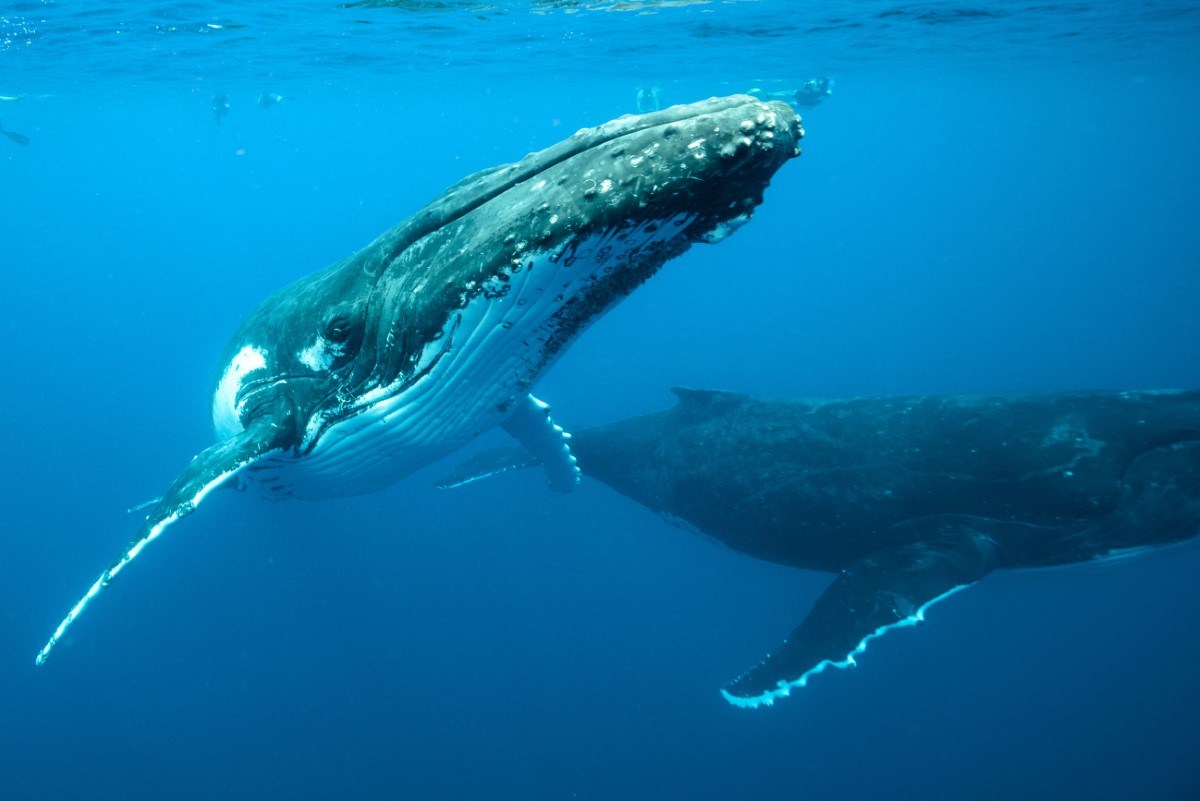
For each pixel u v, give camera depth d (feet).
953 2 70.64
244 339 23.79
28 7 57.36
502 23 71.10
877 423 33.19
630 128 13.33
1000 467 30.07
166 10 59.36
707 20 73.36
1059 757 55.93
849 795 52.39
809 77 130.11
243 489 32.09
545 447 32.68
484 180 16.53
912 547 30.14
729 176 12.28
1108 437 29.55
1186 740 57.41
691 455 37.91
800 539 34.12
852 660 26.61
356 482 24.41
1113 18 83.30
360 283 18.88
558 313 15.83
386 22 67.62
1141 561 31.04
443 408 19.44
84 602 16.69
